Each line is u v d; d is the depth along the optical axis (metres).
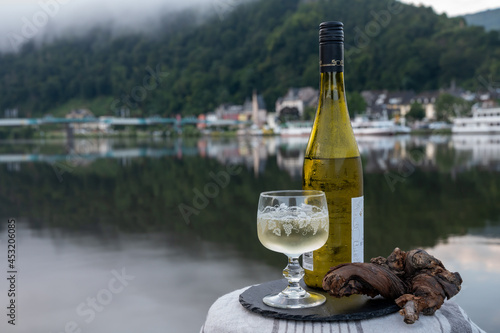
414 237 14.54
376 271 1.14
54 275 10.31
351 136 1.40
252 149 50.69
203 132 57.34
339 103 1.38
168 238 15.66
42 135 52.47
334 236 1.35
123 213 23.48
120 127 53.75
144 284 9.10
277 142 57.09
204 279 9.53
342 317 1.09
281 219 1.14
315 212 1.15
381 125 52.12
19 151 52.56
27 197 30.30
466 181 28.11
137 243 14.69
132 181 36.72
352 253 1.34
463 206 20.69
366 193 25.58
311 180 1.41
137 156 49.09
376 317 1.12
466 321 1.21
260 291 1.33
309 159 1.41
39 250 13.76
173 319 6.93
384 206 21.52
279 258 11.65
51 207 26.36
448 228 15.74
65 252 13.19
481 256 10.84
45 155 50.88
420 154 39.59
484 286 7.84
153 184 35.06
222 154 48.38
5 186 35.16
